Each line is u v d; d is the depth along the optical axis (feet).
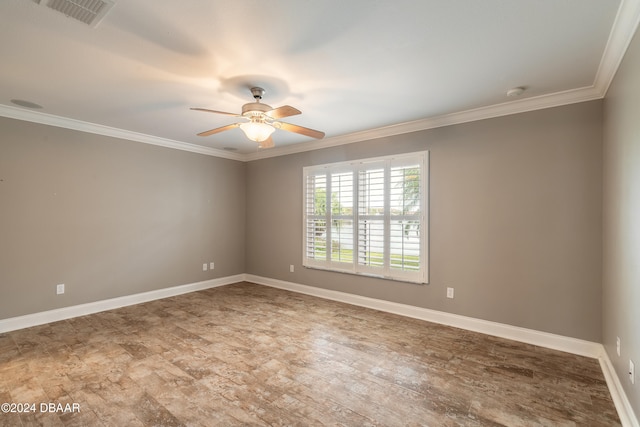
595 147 9.18
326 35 6.49
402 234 12.79
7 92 9.53
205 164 17.44
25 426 6.13
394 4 5.50
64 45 6.86
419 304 12.54
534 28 6.22
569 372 8.32
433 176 12.19
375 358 9.09
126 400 7.01
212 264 17.79
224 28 6.26
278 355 9.26
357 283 14.39
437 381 7.88
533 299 10.16
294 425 6.27
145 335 10.73
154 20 5.98
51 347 9.75
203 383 7.73
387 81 8.70
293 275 16.97
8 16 5.80
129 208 14.39
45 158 12.00
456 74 8.27
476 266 11.21
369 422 6.36
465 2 5.44
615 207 7.50
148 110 11.15
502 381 7.88
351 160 14.53
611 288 7.94
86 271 13.07
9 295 11.21
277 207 17.72
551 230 9.87
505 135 10.64
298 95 9.71
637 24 5.54
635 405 5.85
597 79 8.46
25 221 11.56
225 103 10.41
